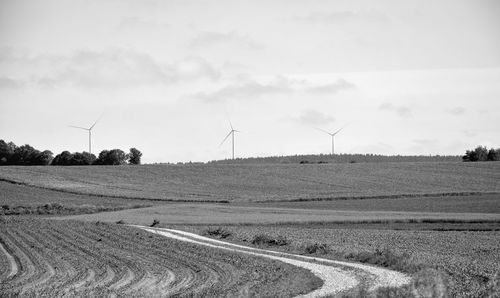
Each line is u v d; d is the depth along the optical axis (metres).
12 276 37.31
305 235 62.09
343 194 113.75
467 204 96.12
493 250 50.66
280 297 28.27
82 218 83.94
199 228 69.75
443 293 28.00
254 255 45.19
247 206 99.81
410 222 76.12
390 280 33.78
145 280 35.38
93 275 37.44
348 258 44.16
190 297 29.50
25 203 103.12
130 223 76.81
